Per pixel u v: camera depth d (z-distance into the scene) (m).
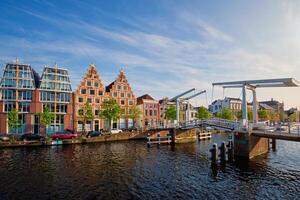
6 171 21.56
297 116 99.38
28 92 47.16
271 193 17.12
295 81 26.23
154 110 65.31
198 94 47.38
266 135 26.53
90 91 53.84
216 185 18.70
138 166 24.39
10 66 46.06
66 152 31.44
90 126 52.91
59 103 49.78
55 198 15.54
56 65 50.28
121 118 57.81
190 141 45.97
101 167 23.66
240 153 28.30
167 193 16.83
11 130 44.81
